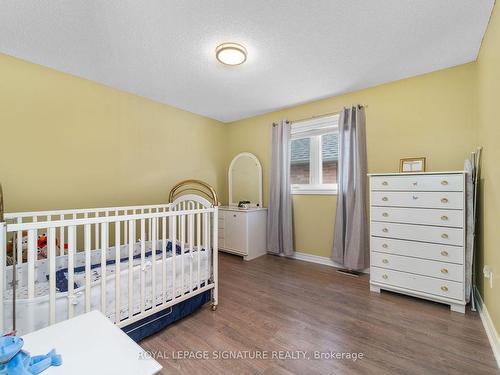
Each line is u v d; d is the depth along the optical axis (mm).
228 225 3762
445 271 2053
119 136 2885
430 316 1954
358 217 2871
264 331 1769
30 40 1928
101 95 2727
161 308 1724
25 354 729
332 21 1735
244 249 3545
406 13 1661
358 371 1380
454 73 2414
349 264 2922
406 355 1508
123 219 1548
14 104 2156
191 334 1734
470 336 1690
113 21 1719
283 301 2234
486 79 1881
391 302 2197
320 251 3359
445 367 1406
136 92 2988
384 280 2359
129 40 1942
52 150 2367
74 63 2285
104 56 2174
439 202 2080
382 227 2361
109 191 2789
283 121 3559
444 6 1603
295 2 1554
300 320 1911
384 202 2350
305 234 3500
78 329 913
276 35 1889
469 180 2033
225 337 1699
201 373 1371
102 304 1441
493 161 1678
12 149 2148
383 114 2814
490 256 1759
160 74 2521
